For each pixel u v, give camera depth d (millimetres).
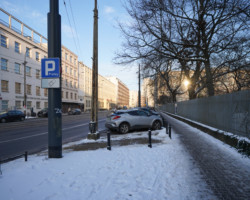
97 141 8078
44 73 5383
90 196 2979
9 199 2881
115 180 3643
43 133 11281
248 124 6215
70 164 4656
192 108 15727
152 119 11414
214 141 7609
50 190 3186
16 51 29797
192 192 3189
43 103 37188
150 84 18344
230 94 7711
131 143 7383
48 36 5453
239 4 9648
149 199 2916
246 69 12320
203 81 15016
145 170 4238
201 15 11148
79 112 41438
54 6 5465
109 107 93312
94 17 8781
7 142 8523
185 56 12969
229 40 11758
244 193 3172
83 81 59062
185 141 7652
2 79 26547
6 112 21641
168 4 11266
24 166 4543
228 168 4410
